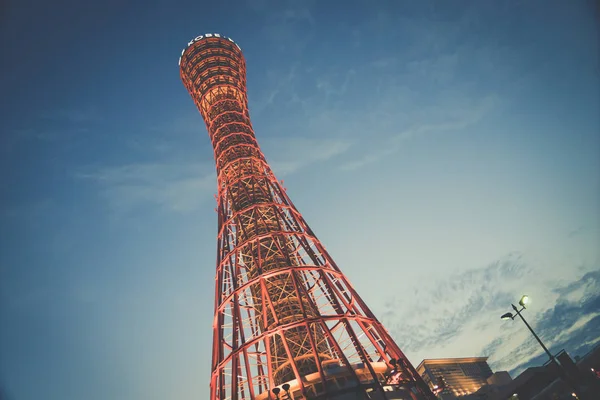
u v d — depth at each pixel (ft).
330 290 149.38
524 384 169.27
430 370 294.66
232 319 142.31
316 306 158.61
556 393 149.79
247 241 170.50
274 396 124.77
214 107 302.25
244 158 233.14
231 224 201.46
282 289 162.40
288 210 197.16
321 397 115.96
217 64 327.06
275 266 174.40
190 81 333.83
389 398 119.85
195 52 342.64
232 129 272.31
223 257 179.11
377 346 135.03
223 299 155.94
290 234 171.73
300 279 167.63
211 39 349.61
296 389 124.77
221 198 220.84
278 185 219.61
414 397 121.39
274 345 153.28
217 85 310.04
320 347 149.38
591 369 142.82
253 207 190.90
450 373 295.89
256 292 173.99
